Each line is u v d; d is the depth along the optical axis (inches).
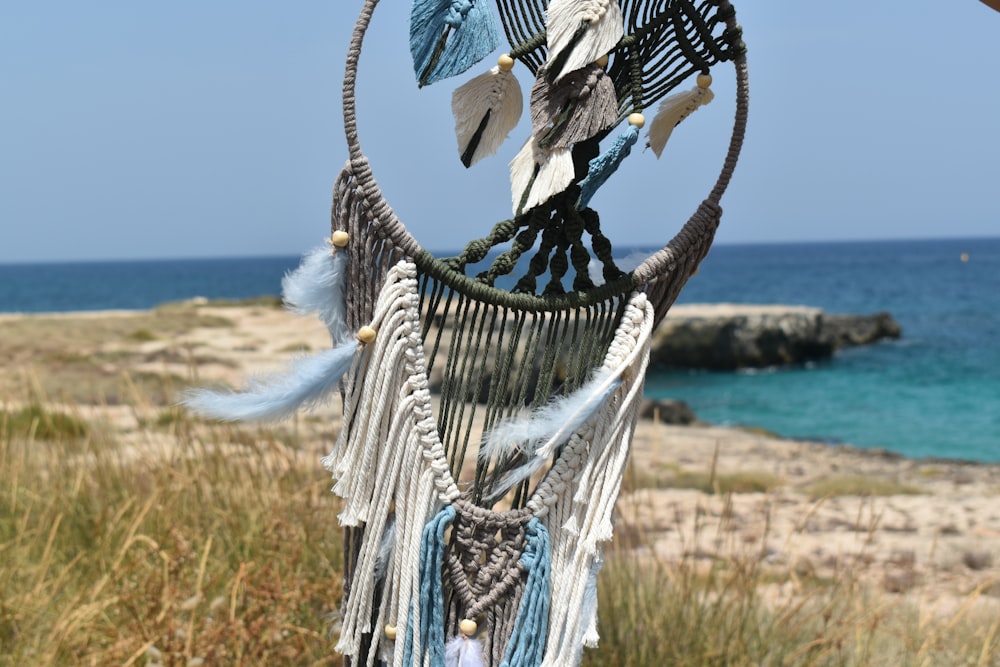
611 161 61.2
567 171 60.4
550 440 61.9
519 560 64.1
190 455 177.9
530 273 64.1
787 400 770.2
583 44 60.2
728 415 701.9
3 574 125.0
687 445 440.1
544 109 60.9
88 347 746.8
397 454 61.5
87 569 134.2
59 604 122.6
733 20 62.6
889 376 902.4
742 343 895.7
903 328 1405.0
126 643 108.2
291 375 61.2
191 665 100.7
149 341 822.5
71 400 210.5
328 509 148.4
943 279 2866.6
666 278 64.7
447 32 61.1
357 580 63.0
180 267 7632.9
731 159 64.1
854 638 136.4
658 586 141.8
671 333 873.5
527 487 66.4
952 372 932.0
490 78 63.1
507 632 64.4
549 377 64.4
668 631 129.3
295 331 913.5
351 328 62.2
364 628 63.6
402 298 60.8
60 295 3262.8
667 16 63.2
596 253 64.5
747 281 2957.7
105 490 157.9
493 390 64.0
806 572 180.2
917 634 136.8
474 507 62.9
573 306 63.6
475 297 62.6
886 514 265.6
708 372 883.4
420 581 62.4
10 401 245.4
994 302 1952.5
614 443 63.6
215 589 125.2
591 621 63.8
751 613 136.8
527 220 63.4
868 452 463.8
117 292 3422.7
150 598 116.0
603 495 62.9
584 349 64.8
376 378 61.2
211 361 611.8
